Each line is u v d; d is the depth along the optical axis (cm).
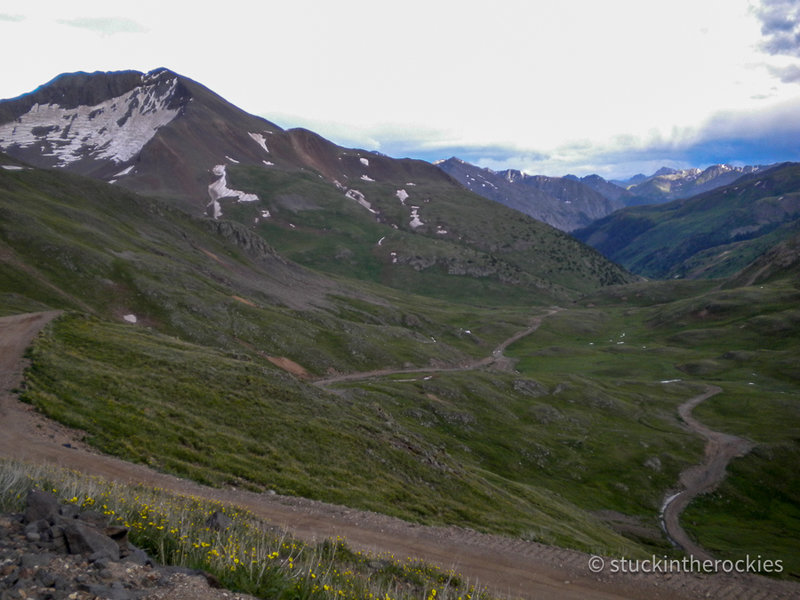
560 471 8019
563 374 12975
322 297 17288
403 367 12338
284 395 4272
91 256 10056
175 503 1669
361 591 1134
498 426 9106
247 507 2159
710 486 7956
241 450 2958
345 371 11100
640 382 13188
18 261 9038
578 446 8844
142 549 979
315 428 3766
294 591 961
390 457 3891
